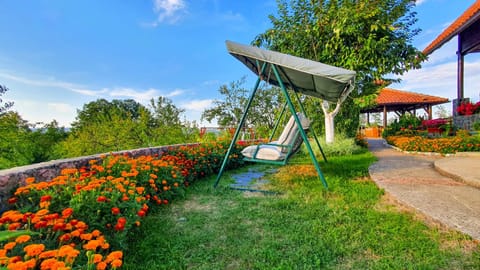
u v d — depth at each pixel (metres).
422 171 3.94
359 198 2.82
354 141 7.91
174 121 8.75
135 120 7.33
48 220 1.42
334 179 3.78
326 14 6.23
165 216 2.50
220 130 10.87
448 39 7.59
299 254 1.71
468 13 6.86
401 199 2.50
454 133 8.05
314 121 8.29
